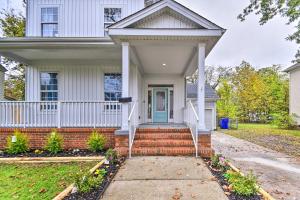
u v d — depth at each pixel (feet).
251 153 29.12
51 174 18.75
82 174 15.19
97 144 26.58
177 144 25.63
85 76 36.73
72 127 28.60
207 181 16.01
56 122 31.14
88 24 37.65
